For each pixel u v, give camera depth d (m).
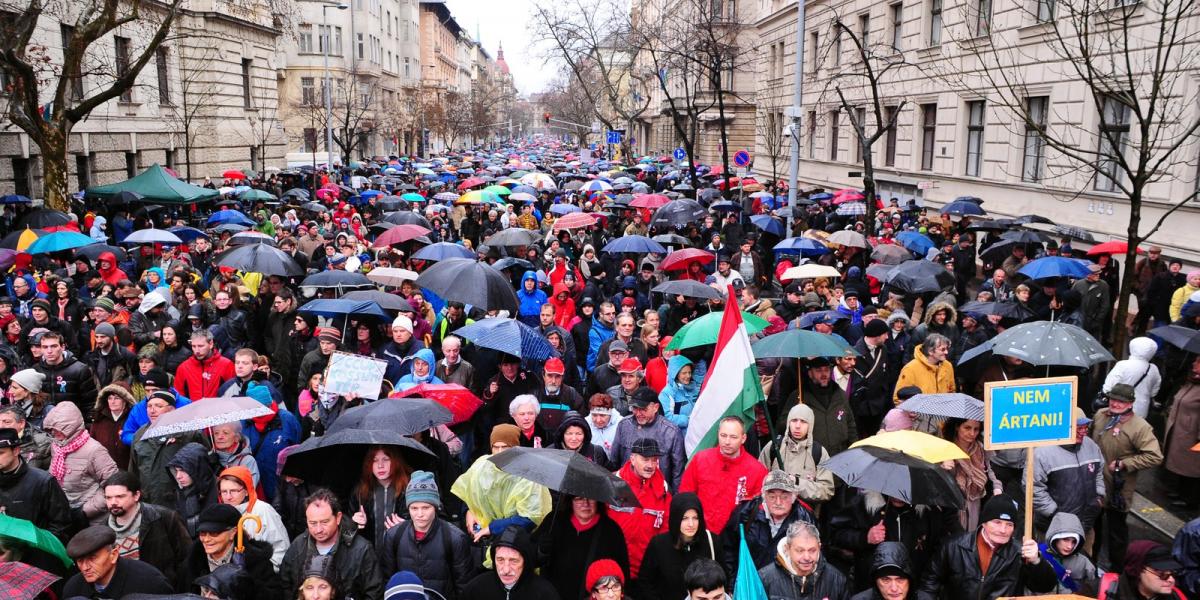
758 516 6.22
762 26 46.41
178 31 35.84
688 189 30.06
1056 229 18.61
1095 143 18.83
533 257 16.83
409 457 6.46
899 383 9.10
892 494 5.60
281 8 34.91
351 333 10.52
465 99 100.69
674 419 8.74
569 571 5.80
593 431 7.97
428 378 8.62
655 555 5.77
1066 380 5.79
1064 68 19.94
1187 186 16.64
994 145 23.52
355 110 59.78
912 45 28.47
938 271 12.55
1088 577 5.89
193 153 38.41
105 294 13.01
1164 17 10.48
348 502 6.51
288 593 5.56
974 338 10.61
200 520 5.60
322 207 25.41
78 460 7.07
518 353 8.52
